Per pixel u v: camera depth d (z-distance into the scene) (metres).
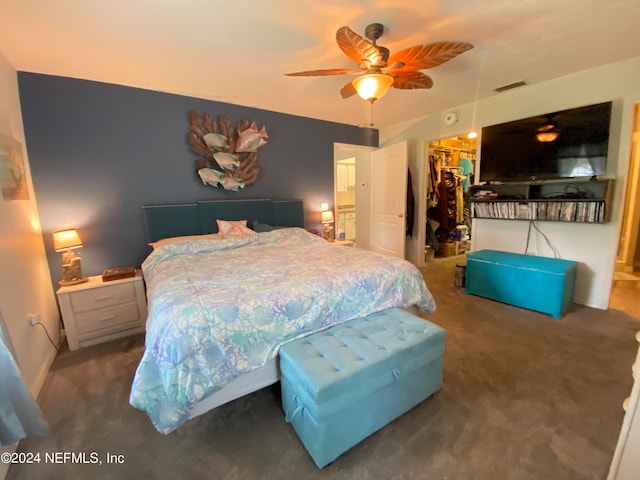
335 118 4.09
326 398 1.19
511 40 2.11
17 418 1.23
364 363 1.32
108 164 2.78
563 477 1.19
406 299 2.07
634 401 0.90
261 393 1.77
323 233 4.21
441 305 3.00
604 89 2.59
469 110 3.56
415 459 1.29
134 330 2.56
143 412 1.62
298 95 3.12
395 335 1.56
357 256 2.42
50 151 2.53
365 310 1.85
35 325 2.00
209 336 1.35
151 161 2.98
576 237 2.90
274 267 2.13
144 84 2.77
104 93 2.71
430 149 4.90
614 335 2.31
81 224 2.71
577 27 1.95
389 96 3.26
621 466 0.95
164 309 1.43
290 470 1.25
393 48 2.18
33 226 2.33
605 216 2.61
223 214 3.36
